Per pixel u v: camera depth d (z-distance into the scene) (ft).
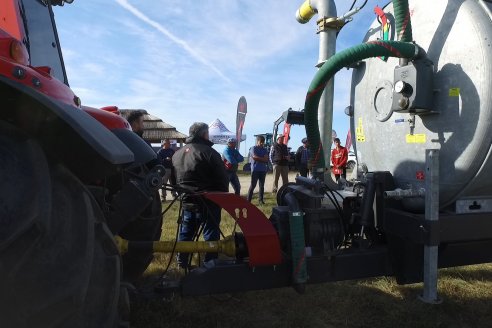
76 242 4.69
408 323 8.97
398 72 8.98
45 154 4.77
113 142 5.13
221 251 8.62
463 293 10.65
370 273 9.20
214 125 70.03
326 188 9.58
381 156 10.82
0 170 4.04
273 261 8.29
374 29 11.16
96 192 7.05
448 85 8.59
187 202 13.06
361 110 11.53
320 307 10.36
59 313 4.42
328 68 9.42
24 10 8.19
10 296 4.17
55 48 10.03
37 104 4.54
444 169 8.79
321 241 8.98
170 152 33.76
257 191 41.47
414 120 9.52
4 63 4.37
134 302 10.07
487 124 7.93
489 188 8.66
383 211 9.39
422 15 9.32
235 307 10.44
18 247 4.07
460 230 8.54
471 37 8.15
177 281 8.31
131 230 9.91
